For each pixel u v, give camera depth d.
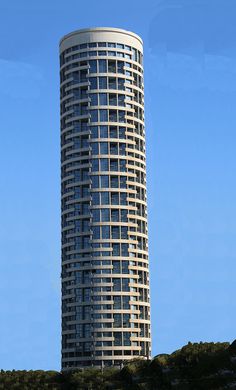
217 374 128.88
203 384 128.62
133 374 157.12
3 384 174.25
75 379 171.12
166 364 144.75
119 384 158.00
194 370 134.75
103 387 163.88
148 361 158.88
